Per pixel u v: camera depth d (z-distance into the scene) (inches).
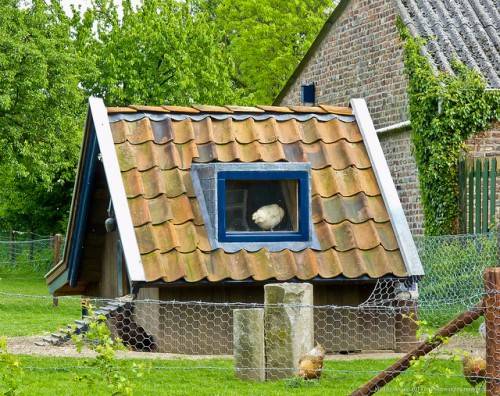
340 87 1246.3
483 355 524.4
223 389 532.7
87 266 813.9
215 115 708.0
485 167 951.0
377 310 669.3
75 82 1626.5
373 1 1166.3
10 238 1840.6
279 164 665.6
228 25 2199.8
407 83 1099.3
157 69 1994.3
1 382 460.1
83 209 753.0
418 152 1023.6
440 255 869.8
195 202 665.0
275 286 571.5
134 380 550.3
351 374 566.6
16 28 1576.0
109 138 679.7
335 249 661.3
